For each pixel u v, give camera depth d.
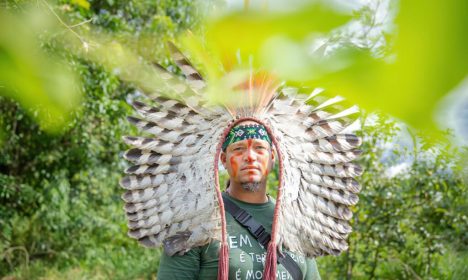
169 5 4.71
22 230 7.55
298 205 2.22
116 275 7.77
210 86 0.21
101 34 0.30
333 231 2.26
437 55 0.13
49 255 7.85
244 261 2.03
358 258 5.54
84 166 7.17
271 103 2.04
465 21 0.13
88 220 7.57
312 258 2.27
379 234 5.17
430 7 0.13
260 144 2.12
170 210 2.11
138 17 4.48
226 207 2.12
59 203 7.07
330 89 0.15
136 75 0.28
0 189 6.82
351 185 2.23
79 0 1.15
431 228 5.09
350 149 2.19
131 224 2.11
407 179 5.10
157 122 2.07
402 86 0.14
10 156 6.61
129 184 2.11
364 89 0.15
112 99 5.98
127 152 2.10
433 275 5.05
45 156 6.48
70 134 6.09
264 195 2.21
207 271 2.05
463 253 4.96
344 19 0.15
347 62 0.15
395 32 0.14
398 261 5.24
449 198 4.82
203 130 2.10
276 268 2.01
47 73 0.27
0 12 0.26
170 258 2.06
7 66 0.26
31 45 0.26
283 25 0.15
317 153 2.19
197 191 2.11
